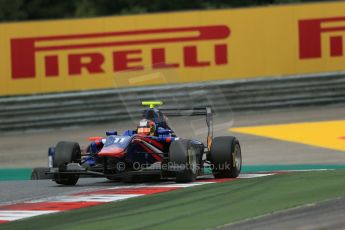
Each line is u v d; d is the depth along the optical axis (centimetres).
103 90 7919
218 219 2733
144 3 13450
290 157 6131
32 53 7931
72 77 7956
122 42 7938
